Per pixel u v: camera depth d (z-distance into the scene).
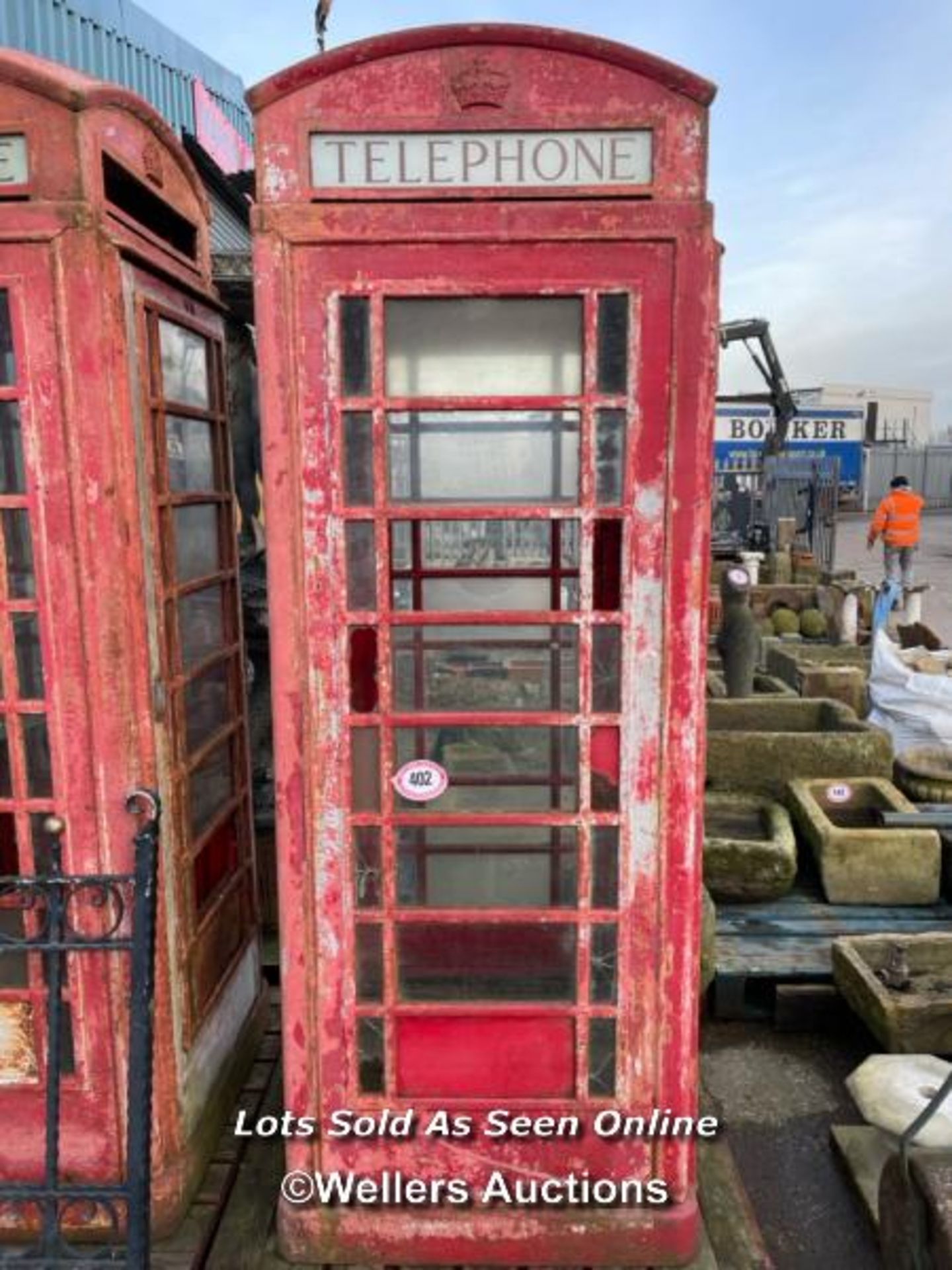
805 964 2.99
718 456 18.06
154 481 2.00
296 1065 1.91
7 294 1.77
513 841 1.94
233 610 2.55
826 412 23.25
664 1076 1.91
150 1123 1.83
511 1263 1.96
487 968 1.93
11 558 1.85
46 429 1.79
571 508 1.76
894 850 3.34
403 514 1.76
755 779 3.98
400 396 1.76
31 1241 2.01
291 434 1.72
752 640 5.06
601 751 1.83
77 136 1.73
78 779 1.88
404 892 1.96
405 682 1.90
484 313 1.75
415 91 1.65
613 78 1.64
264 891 3.27
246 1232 2.04
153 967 1.85
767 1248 2.10
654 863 1.85
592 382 1.71
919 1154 1.89
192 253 2.36
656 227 1.66
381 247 1.67
